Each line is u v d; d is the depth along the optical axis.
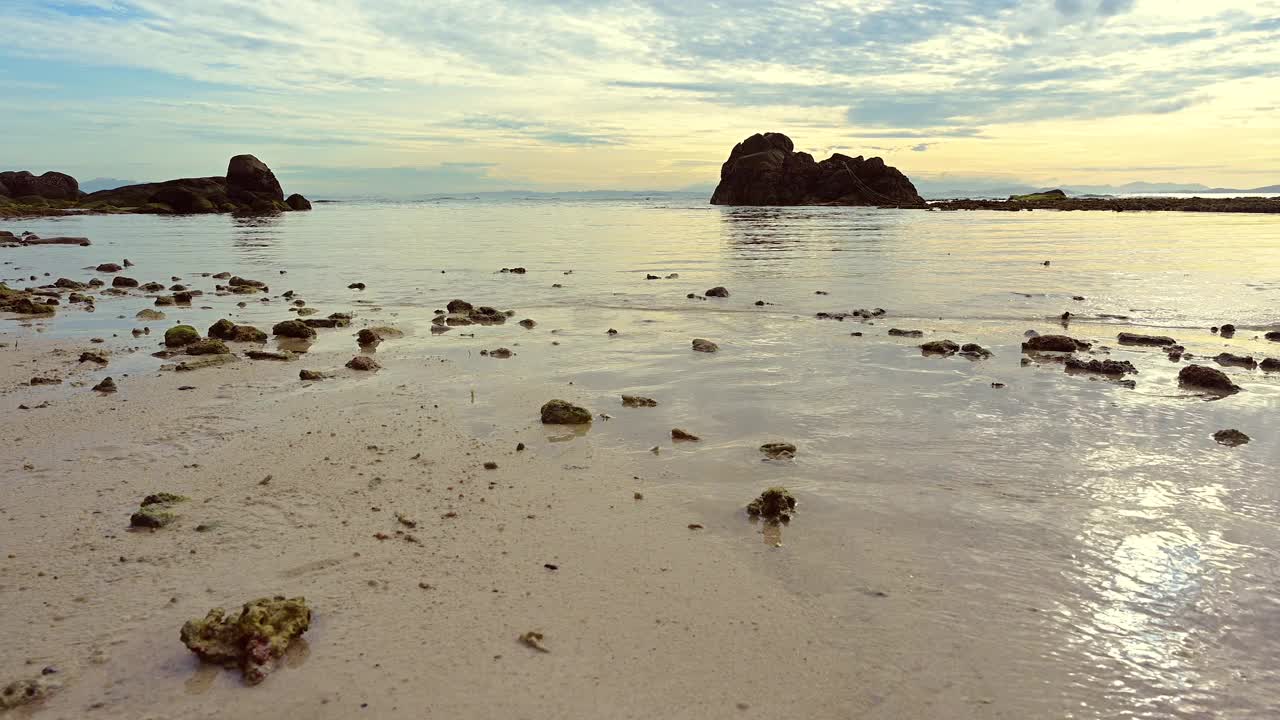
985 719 3.70
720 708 3.77
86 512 5.97
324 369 10.56
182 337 12.15
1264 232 38.47
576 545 5.41
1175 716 3.73
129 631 4.41
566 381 9.77
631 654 4.18
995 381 9.69
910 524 5.73
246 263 26.02
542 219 61.00
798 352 11.38
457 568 5.09
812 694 3.88
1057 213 67.38
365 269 23.73
